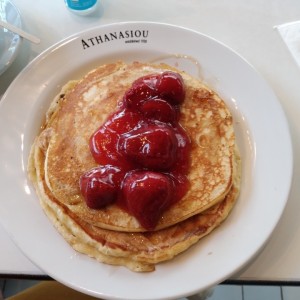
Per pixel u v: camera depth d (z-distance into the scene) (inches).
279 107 10.5
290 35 12.3
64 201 9.5
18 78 11.1
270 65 12.0
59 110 10.8
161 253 9.1
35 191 10.1
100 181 8.9
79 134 10.2
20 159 10.5
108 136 9.7
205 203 9.4
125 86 10.8
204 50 11.4
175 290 8.7
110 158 9.5
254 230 9.3
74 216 9.5
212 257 9.1
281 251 9.6
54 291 12.2
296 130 11.1
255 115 10.7
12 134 10.7
